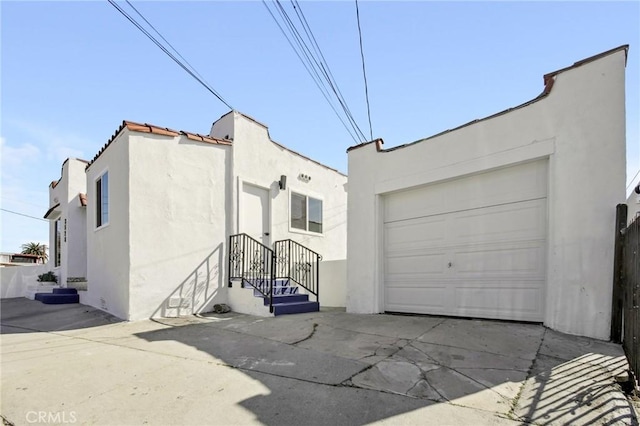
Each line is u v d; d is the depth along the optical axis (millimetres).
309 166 10742
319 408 2715
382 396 2900
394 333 4840
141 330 5566
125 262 6410
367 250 6820
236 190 8078
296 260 9758
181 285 6930
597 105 4395
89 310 7520
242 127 8438
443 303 5875
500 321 5188
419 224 6320
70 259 10492
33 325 6285
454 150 5797
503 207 5324
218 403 2840
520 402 2713
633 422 2344
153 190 6730
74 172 10836
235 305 7418
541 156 4840
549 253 4680
